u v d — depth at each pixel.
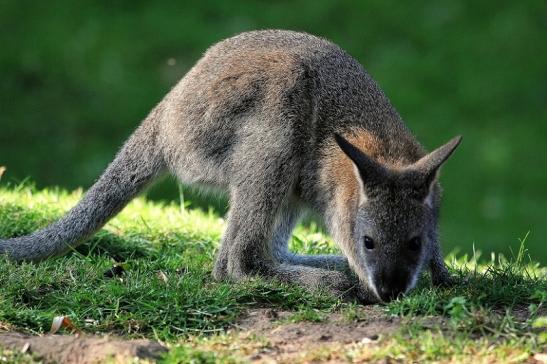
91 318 11.40
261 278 12.64
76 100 30.89
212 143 13.70
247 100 13.44
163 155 14.37
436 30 33.84
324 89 13.52
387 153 13.07
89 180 27.69
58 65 31.95
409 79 31.83
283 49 13.77
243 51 13.81
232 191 13.50
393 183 12.05
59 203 16.19
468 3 34.38
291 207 13.99
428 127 30.09
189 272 12.98
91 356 9.80
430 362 9.57
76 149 28.89
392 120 13.62
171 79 31.45
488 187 28.70
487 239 26.44
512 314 11.32
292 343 10.35
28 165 28.19
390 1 34.44
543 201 28.22
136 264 13.35
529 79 32.12
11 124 29.77
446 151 12.07
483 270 14.00
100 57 32.22
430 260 12.66
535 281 12.52
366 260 12.09
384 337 10.17
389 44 33.38
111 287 11.78
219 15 34.03
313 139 13.44
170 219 15.94
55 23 33.59
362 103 13.55
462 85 31.83
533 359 9.64
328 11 34.12
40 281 12.17
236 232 13.30
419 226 11.98
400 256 11.88
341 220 12.80
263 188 13.27
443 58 32.78
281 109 13.29
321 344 10.23
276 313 11.41
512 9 34.38
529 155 29.72
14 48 32.34
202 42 32.72
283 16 33.84
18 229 14.82
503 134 30.25
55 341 10.07
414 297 11.35
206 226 15.90
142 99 30.81
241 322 11.23
